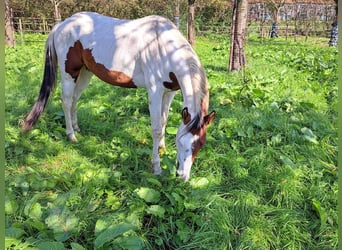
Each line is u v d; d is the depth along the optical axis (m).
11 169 3.09
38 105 3.46
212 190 2.76
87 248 2.16
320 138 3.78
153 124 2.99
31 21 16.47
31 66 7.04
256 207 2.54
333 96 5.41
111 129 3.90
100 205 2.56
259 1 22.25
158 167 3.07
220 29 19.36
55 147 3.46
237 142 3.55
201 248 2.20
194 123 2.50
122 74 3.08
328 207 2.60
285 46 13.09
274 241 2.28
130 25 3.03
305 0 23.09
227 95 4.97
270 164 3.14
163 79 2.88
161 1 18.64
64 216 2.21
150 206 2.44
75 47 3.28
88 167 3.11
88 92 5.30
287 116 4.35
